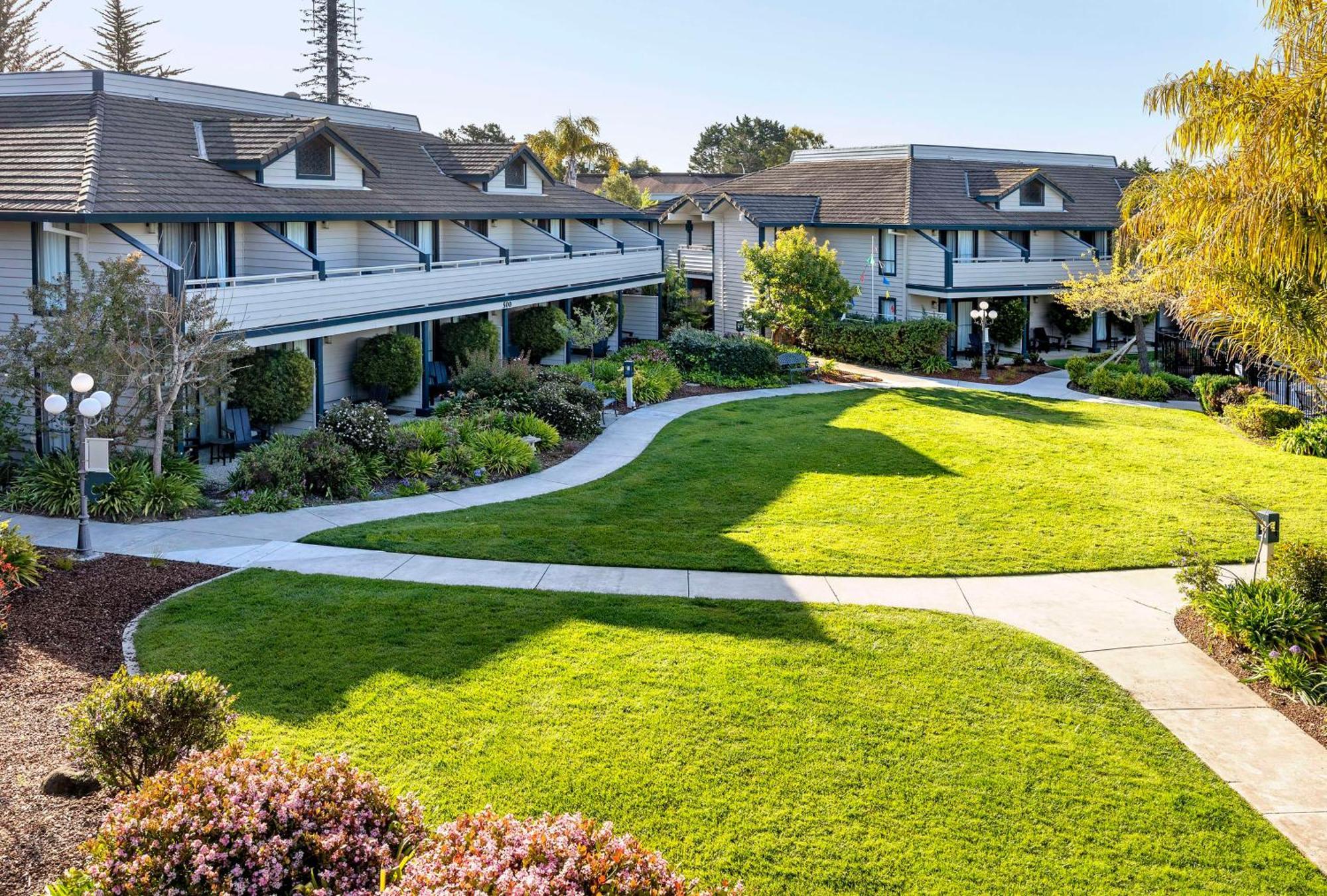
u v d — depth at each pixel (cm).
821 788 923
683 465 2212
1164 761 993
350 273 2495
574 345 3588
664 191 7288
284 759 889
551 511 1842
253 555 1547
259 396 2209
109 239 1953
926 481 2094
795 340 3969
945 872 812
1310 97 1113
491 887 582
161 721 822
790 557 1594
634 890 599
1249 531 1752
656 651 1209
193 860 631
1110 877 811
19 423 1969
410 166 3256
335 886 636
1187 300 1431
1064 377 3622
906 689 1126
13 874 749
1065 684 1152
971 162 4447
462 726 1017
